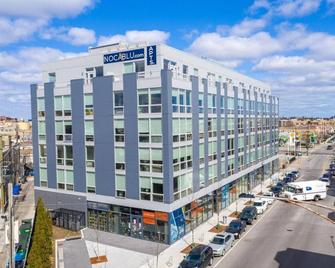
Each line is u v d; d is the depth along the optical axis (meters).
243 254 30.70
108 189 36.84
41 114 41.78
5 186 52.66
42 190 42.22
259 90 71.31
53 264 29.27
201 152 39.91
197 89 38.44
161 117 32.69
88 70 41.69
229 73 55.47
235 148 50.75
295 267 27.70
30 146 115.56
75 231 38.47
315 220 41.25
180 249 32.03
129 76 34.41
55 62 44.09
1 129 134.62
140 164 34.50
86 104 37.69
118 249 32.47
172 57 38.56
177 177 34.34
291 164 97.25
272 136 73.44
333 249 31.62
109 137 36.31
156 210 33.72
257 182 62.84
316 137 180.75
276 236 35.62
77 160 38.94
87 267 28.62
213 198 43.47
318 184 51.56
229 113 48.50
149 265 28.53
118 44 42.16
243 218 39.88
